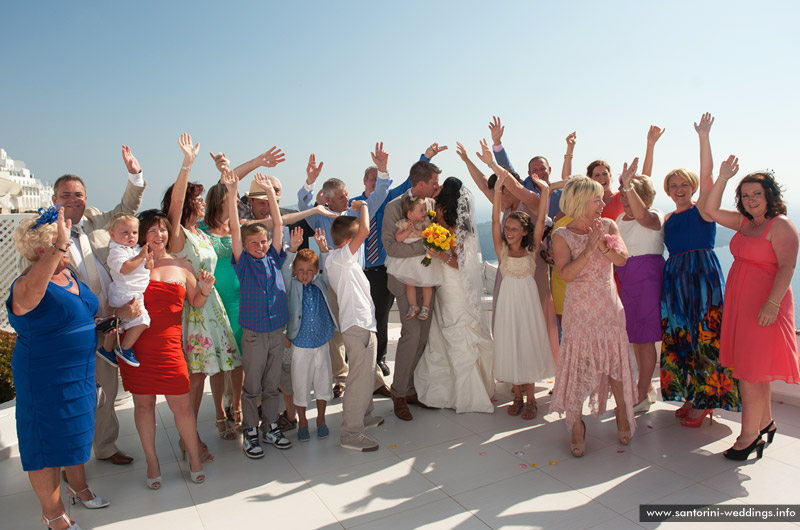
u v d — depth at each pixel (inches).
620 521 107.0
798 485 120.6
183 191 136.5
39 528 111.6
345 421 148.5
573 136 201.3
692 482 123.3
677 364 161.2
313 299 154.0
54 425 103.4
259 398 152.6
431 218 169.3
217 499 121.0
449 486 124.4
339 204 193.2
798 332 158.1
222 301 150.3
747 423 133.8
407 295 169.3
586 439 151.1
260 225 142.7
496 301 174.4
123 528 109.3
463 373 173.6
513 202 192.9
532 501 116.2
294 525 109.2
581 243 139.7
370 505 116.5
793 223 128.4
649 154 189.2
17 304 98.9
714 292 150.9
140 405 124.4
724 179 137.9
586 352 139.3
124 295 120.3
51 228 103.8
